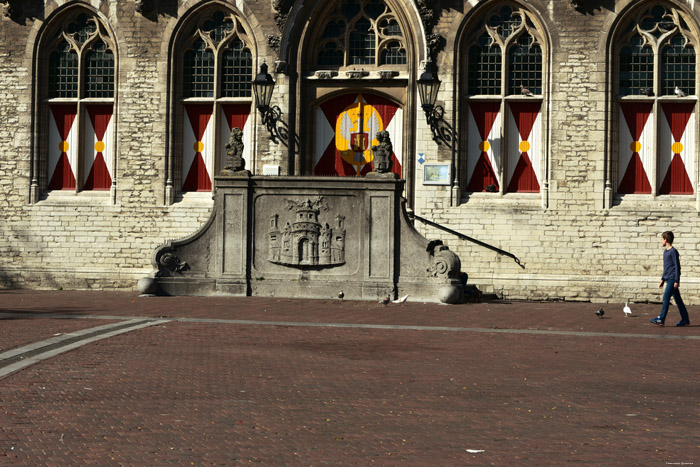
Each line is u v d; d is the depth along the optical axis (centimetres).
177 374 1168
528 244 2364
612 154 2356
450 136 2383
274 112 2425
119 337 1462
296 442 848
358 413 971
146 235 2475
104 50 2523
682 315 1762
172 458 786
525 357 1350
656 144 2356
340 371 1212
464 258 2381
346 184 2055
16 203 2516
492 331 1617
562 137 2358
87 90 2534
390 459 792
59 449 807
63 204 2500
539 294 2345
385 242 2042
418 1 2383
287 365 1248
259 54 2447
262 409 984
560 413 981
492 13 2403
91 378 1130
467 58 2406
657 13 2362
